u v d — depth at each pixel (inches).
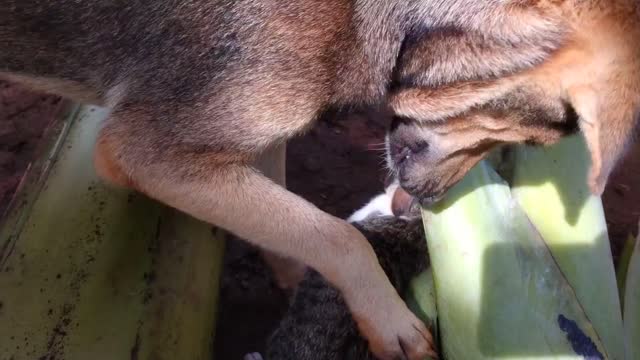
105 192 28.2
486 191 26.7
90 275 26.6
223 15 25.5
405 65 25.4
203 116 26.0
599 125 22.6
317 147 39.6
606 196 38.2
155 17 26.1
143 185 26.9
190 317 27.3
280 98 25.7
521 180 27.3
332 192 38.2
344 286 26.9
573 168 27.0
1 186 37.4
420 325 26.8
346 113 27.3
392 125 27.5
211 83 25.8
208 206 26.7
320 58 25.5
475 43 24.1
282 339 30.1
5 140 39.2
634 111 22.5
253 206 26.7
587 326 25.3
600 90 22.7
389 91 26.2
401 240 29.6
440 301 26.3
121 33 26.6
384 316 26.7
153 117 26.5
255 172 27.0
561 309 25.4
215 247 29.7
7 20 27.4
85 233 27.3
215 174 26.5
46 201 28.0
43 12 27.1
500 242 26.1
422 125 26.1
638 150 39.1
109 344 25.7
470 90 24.5
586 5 22.6
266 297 34.7
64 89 28.2
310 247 26.8
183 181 26.5
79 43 27.2
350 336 28.7
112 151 26.9
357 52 25.7
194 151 26.3
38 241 27.0
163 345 26.2
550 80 23.5
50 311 25.8
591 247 26.8
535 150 27.3
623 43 22.4
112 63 27.0
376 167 39.2
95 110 30.5
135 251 27.5
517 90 24.1
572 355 25.1
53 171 29.0
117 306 26.4
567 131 24.9
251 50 25.4
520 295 25.5
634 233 33.8
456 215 26.4
